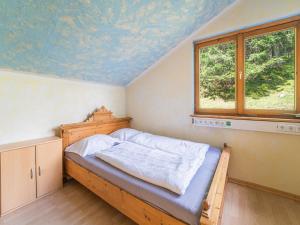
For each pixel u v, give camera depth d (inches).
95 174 68.7
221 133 89.4
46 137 85.0
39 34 58.6
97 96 111.0
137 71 115.7
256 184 81.5
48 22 55.2
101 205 70.2
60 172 82.9
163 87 110.5
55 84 88.3
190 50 97.0
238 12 80.4
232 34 84.7
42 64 74.3
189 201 43.3
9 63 67.5
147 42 87.4
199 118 94.6
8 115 72.2
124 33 74.2
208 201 40.3
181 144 85.6
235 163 86.1
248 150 82.4
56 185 81.3
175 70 104.1
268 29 76.7
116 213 65.2
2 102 70.3
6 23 51.1
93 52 79.0
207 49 94.7
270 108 78.5
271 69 77.5
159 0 62.5
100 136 93.4
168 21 76.2
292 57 72.8
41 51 66.6
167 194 46.6
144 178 53.9
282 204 69.9
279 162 75.4
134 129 120.4
